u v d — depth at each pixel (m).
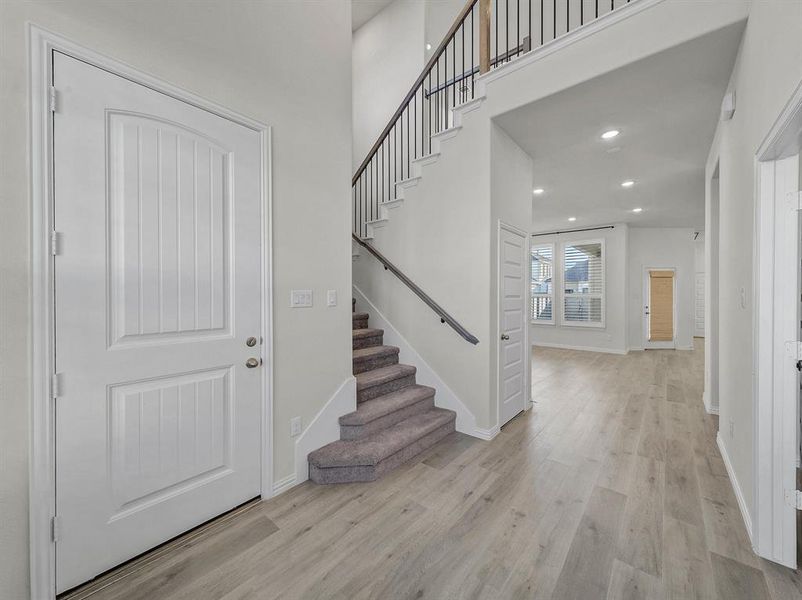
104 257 1.42
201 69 1.71
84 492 1.38
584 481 2.23
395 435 2.54
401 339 3.48
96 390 1.40
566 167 3.95
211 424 1.77
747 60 1.82
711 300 3.55
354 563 1.55
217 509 1.81
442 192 3.16
